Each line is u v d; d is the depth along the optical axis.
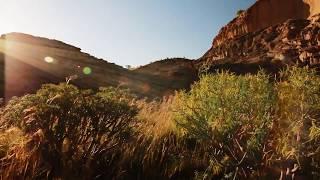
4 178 4.66
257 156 5.36
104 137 5.80
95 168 5.40
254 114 5.59
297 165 5.11
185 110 6.23
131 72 39.34
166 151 5.98
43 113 5.17
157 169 5.64
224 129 5.60
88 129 5.60
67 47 55.94
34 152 4.82
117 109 5.73
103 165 5.56
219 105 5.64
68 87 5.63
